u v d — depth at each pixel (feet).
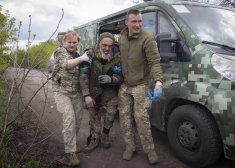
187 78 9.01
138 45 8.71
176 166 9.30
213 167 9.19
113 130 13.34
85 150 10.44
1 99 13.26
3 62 12.08
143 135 9.13
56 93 9.25
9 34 13.51
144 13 12.12
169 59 9.93
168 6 10.50
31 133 11.96
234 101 7.40
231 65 7.91
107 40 8.90
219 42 9.34
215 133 8.12
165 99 9.89
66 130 8.93
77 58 8.77
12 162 8.75
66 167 9.07
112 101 10.00
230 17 11.09
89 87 9.70
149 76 9.21
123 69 9.26
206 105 8.00
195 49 8.90
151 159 9.38
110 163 9.61
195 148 8.74
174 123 9.47
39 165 8.76
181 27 9.64
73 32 9.09
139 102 8.94
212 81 8.11
